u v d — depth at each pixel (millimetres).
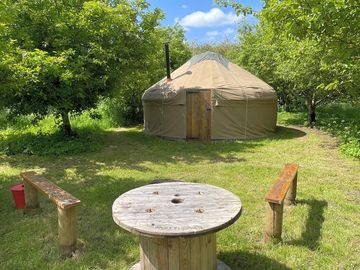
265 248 3256
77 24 7824
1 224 3938
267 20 4418
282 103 15711
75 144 8156
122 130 11445
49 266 3031
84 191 5051
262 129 9695
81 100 8359
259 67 12992
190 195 2920
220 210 2584
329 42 4406
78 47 7871
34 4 7625
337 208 4211
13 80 5188
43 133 9320
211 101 9250
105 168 6434
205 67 10109
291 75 9273
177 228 2281
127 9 8539
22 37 7070
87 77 7641
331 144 8305
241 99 9164
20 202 4355
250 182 5391
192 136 9586
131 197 2891
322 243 3318
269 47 12195
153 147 8516
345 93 8477
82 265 3033
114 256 3178
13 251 3309
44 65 6082
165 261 2504
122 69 8828
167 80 10383
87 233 3635
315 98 11188
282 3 4066
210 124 9391
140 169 6336
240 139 9344
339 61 5375
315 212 4082
